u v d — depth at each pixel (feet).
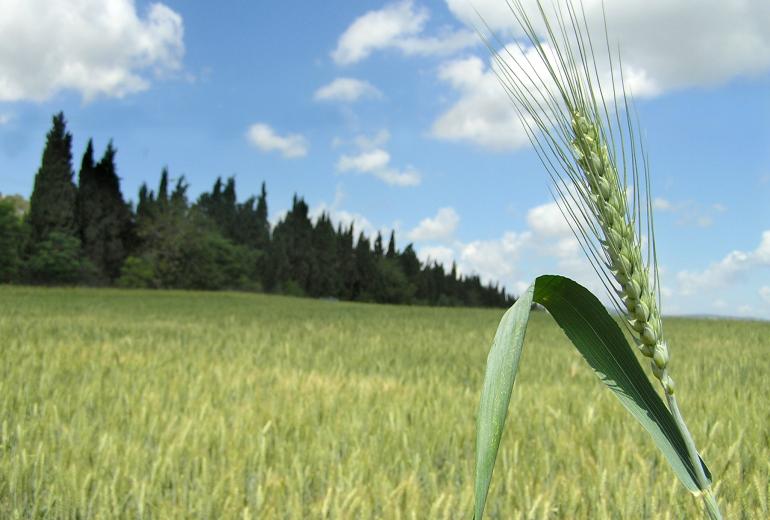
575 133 4.32
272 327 53.26
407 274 341.82
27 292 133.49
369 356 31.14
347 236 324.19
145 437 12.76
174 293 165.17
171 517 8.39
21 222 199.00
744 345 41.11
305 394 18.08
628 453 10.96
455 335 48.88
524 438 12.34
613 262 4.21
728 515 7.67
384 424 13.55
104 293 150.20
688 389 19.42
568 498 8.82
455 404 16.21
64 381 19.90
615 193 4.21
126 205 228.84
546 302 4.80
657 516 8.02
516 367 4.28
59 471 9.62
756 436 11.83
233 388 18.99
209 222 264.52
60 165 201.98
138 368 23.16
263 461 10.68
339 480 9.55
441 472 10.89
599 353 4.65
